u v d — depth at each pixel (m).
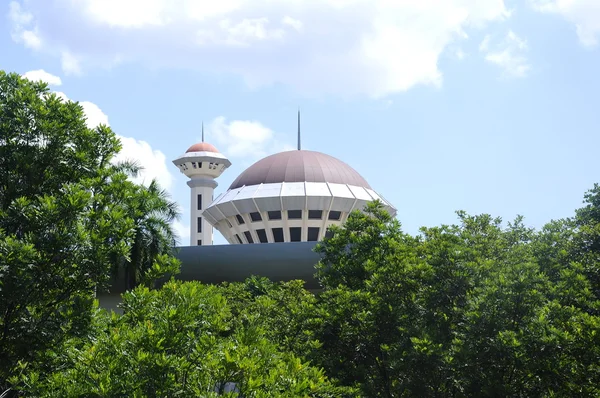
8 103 21.81
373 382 27.64
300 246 62.47
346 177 98.75
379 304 27.28
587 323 23.84
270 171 97.75
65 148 22.38
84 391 15.16
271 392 15.33
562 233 34.91
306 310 29.59
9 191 21.06
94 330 19.70
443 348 25.72
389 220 32.06
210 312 17.50
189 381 15.21
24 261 18.44
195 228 138.38
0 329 19.56
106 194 21.45
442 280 28.05
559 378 23.44
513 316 24.80
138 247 41.44
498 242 33.03
